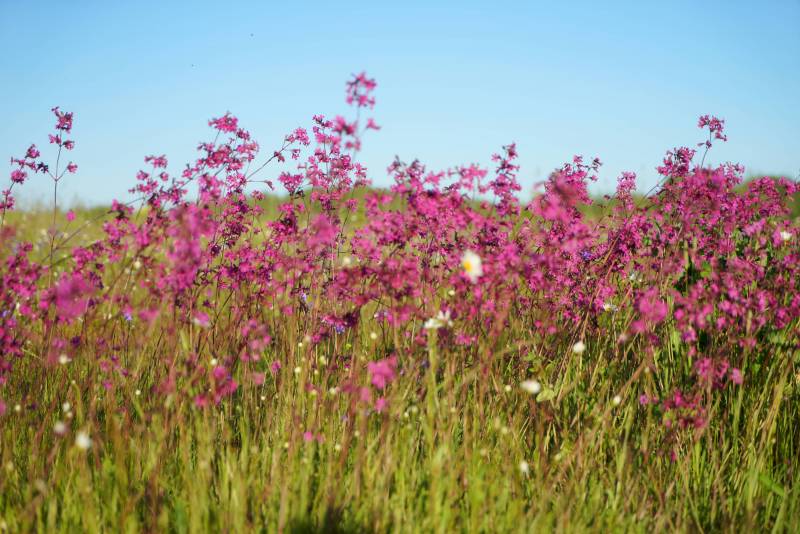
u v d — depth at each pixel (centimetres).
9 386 142
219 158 138
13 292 131
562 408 142
